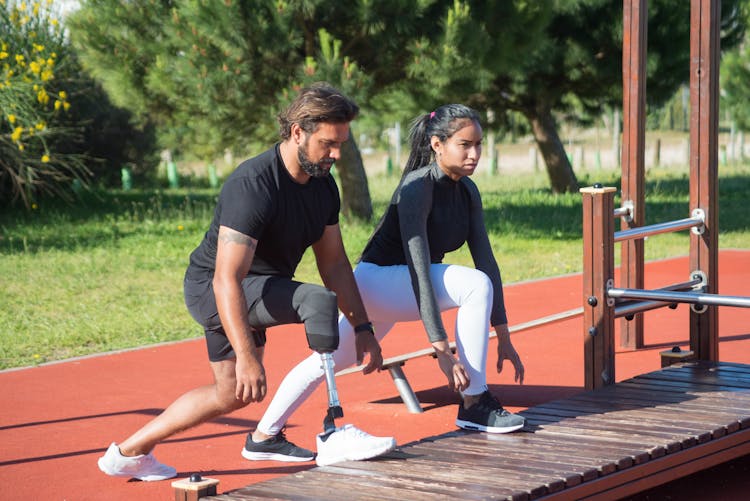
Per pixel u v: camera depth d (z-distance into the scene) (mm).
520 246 18344
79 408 7766
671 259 16625
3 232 20734
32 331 11023
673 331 10602
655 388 6293
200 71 18047
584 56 27031
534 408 5871
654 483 4953
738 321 10953
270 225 4805
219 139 22922
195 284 4996
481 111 30375
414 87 19984
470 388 5473
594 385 6559
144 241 19062
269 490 4438
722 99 45219
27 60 22016
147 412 7613
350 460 4895
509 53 19250
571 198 27828
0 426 7242
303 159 4707
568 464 4688
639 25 8914
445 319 11625
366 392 8102
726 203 27172
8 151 22172
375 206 25078
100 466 5527
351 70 17344
